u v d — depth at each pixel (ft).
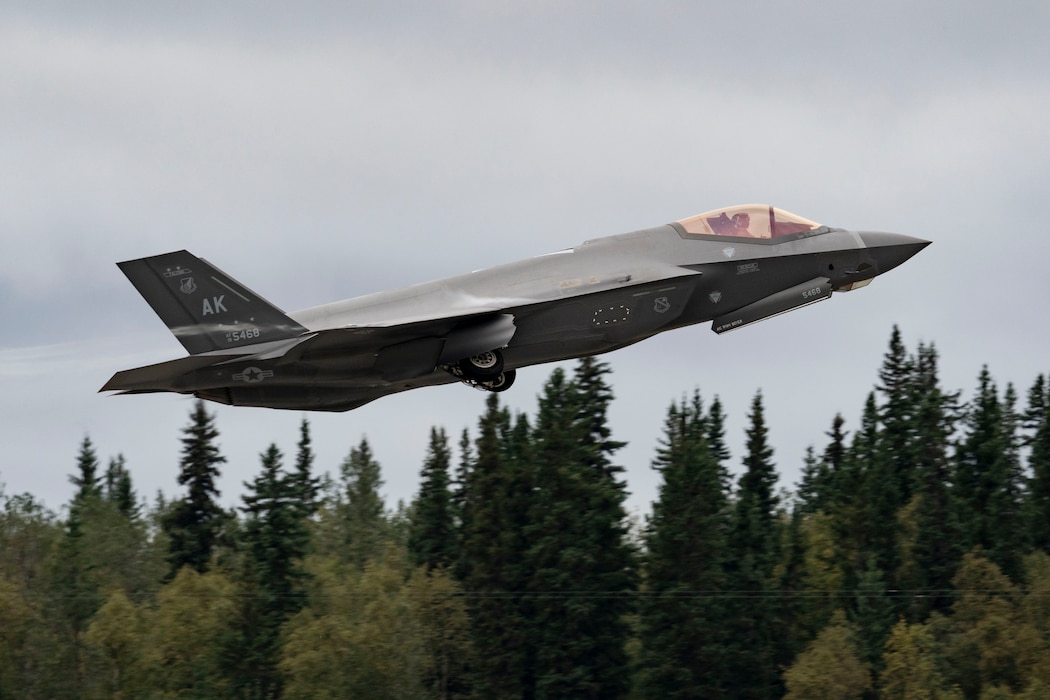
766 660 603.67
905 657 547.49
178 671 584.81
